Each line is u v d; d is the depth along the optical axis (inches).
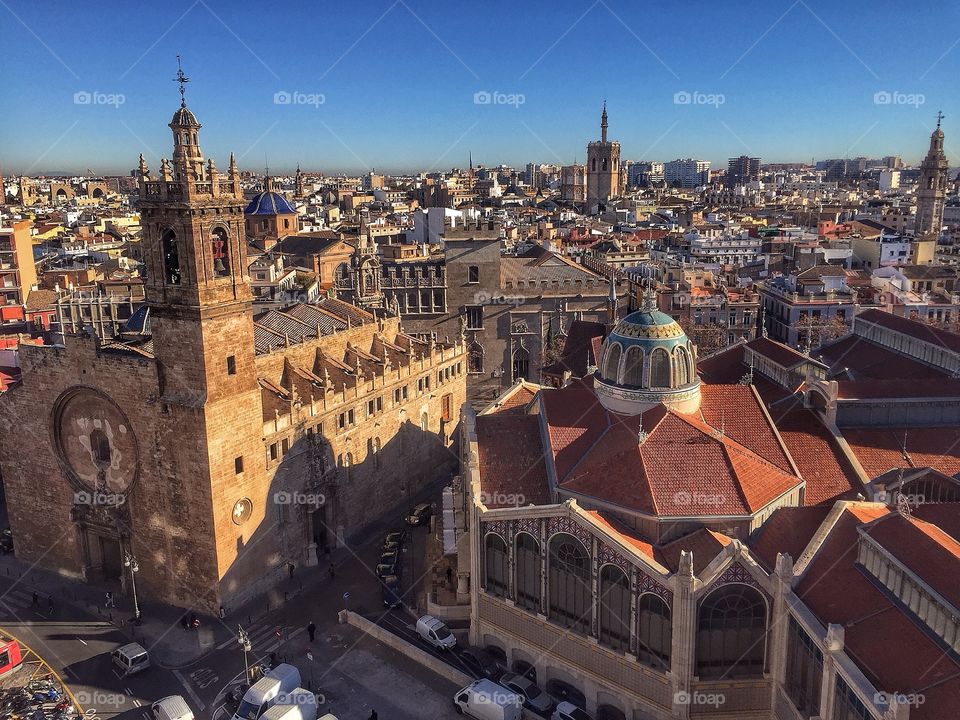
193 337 2576.3
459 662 2480.3
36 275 6732.3
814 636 1761.8
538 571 2279.8
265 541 2928.2
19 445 3115.2
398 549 3267.7
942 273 6840.6
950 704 1454.2
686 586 1931.6
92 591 3009.4
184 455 2684.5
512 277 5265.8
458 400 4274.1
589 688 2225.6
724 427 2468.0
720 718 2033.7
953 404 2662.4
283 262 7504.9
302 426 3056.1
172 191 2508.6
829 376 3073.3
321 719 2172.7
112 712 2295.8
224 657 2561.5
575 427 2544.3
